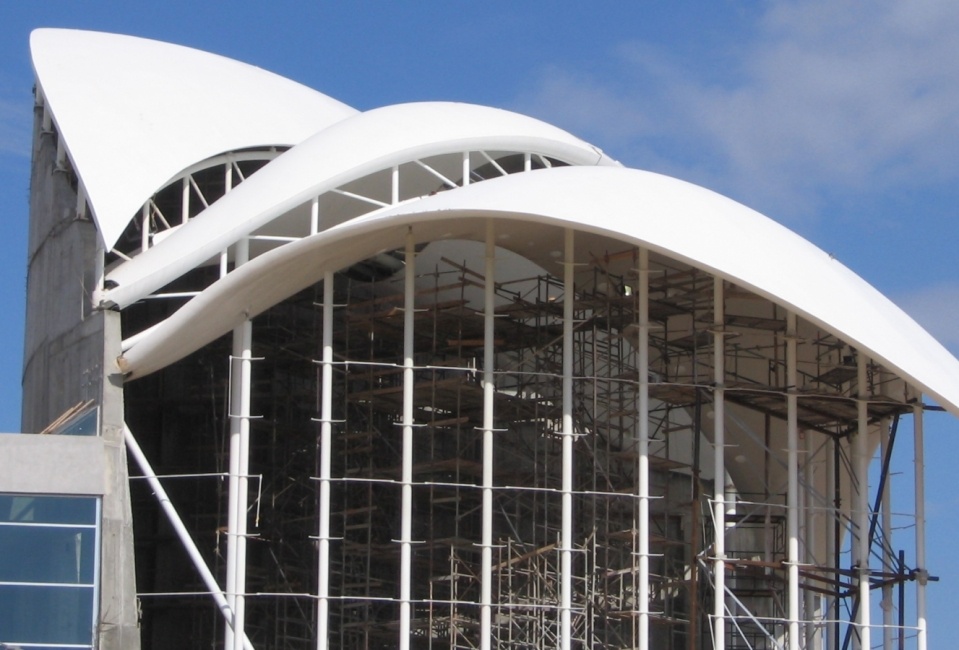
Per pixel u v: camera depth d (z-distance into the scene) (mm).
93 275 39062
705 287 39844
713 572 38719
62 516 34688
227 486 42344
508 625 40250
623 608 39781
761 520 46156
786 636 40219
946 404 37031
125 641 34250
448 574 42281
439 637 41781
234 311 37844
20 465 34719
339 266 38281
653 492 46969
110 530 34844
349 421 42594
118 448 36438
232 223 39656
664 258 40375
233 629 36438
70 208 41625
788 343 39188
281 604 42031
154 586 41875
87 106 43406
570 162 46031
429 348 43188
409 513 37188
